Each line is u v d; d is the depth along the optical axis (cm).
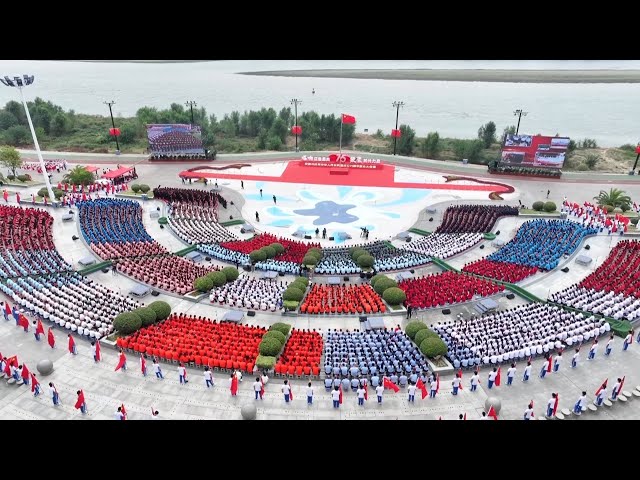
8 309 3716
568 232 5588
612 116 17225
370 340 3506
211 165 9438
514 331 3538
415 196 7775
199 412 2828
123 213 6238
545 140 8488
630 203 6938
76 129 13288
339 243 6006
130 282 4566
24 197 6812
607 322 3600
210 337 3491
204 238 5703
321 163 9400
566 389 3062
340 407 2894
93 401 2902
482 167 9688
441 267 5109
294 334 3612
